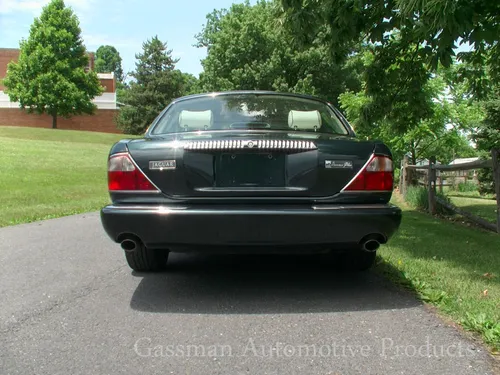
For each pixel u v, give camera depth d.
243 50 40.72
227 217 3.65
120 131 64.44
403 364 2.81
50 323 3.51
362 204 3.81
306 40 7.64
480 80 9.48
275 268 5.01
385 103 9.09
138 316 3.63
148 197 3.81
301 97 4.90
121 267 5.14
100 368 2.81
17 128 46.50
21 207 10.67
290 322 3.47
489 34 6.13
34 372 2.77
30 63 53.00
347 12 6.77
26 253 5.89
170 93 68.81
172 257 5.55
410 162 16.55
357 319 3.52
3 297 4.12
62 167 21.08
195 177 3.77
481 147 16.56
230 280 4.57
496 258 5.41
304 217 3.65
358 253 4.54
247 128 4.39
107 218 3.77
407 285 4.30
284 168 3.79
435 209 10.88
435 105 14.05
